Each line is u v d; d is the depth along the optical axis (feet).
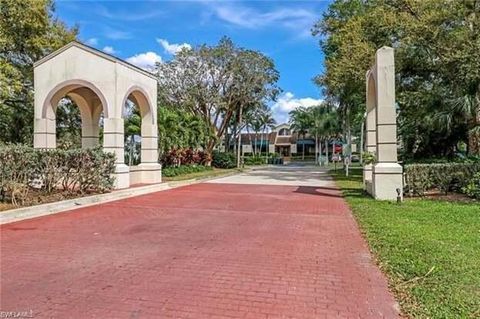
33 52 69.05
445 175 40.83
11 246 21.08
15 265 17.60
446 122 58.03
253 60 110.42
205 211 33.27
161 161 79.05
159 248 20.71
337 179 70.95
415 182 40.55
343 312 12.68
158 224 27.45
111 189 44.50
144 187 49.34
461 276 15.26
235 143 142.20
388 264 17.39
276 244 21.65
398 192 37.45
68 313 12.50
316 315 12.46
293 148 241.14
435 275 15.46
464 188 39.47
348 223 27.84
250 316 12.37
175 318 12.19
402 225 25.45
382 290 14.56
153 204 37.60
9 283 15.24
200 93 108.27
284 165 154.71
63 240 22.50
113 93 48.03
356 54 61.21
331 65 70.79
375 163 41.57
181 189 52.44
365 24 64.69
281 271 16.84
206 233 24.50
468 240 21.11
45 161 37.04
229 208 34.94
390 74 39.93
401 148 71.41
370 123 49.42
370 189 44.01
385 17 58.75
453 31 55.16
